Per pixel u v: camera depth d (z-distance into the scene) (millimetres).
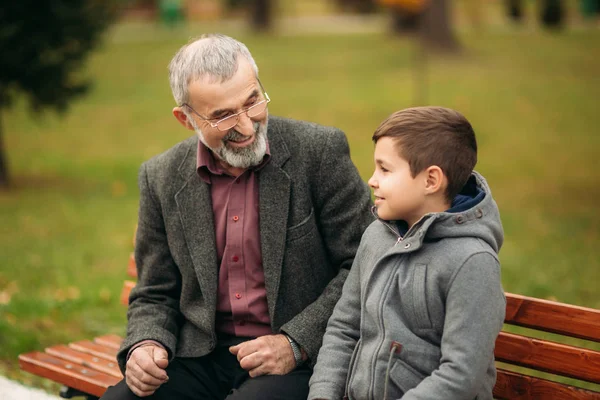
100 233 7531
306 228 2596
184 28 30828
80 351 3312
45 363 3158
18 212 8438
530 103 14000
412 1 19531
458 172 2184
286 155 2635
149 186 2791
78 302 5340
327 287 2590
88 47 9086
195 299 2707
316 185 2629
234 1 35688
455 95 14812
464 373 2010
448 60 19109
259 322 2643
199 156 2650
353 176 2645
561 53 19734
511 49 20719
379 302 2191
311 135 2664
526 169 10000
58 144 12617
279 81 17500
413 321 2156
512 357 2445
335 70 18547
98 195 9250
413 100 14531
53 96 9070
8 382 3607
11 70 8734
